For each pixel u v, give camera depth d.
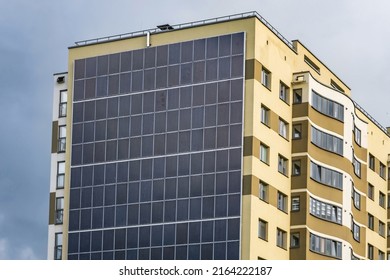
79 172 97.38
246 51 91.12
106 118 97.06
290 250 93.62
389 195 119.50
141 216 93.00
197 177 90.94
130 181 94.44
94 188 96.12
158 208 92.31
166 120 93.69
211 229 89.25
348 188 100.38
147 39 96.38
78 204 96.62
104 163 96.25
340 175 99.38
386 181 119.81
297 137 96.06
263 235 89.88
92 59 99.12
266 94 92.12
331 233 96.94
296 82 97.19
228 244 88.06
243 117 89.88
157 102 94.56
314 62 103.12
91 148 97.25
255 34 91.12
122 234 93.56
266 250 89.69
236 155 89.50
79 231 95.94
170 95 93.94
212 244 88.88
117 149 95.81
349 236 99.69
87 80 98.88
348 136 101.50
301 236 93.56
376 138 117.44
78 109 98.81
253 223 88.06
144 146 94.38
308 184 94.88
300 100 96.81
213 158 90.62
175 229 90.94
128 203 94.00
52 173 99.62
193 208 90.50
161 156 93.25
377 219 115.62
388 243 117.88
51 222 98.38
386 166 120.00
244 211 88.12
